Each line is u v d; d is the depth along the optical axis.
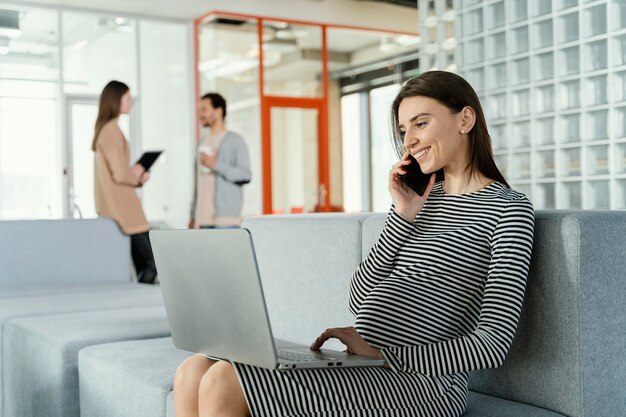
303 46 9.41
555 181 3.93
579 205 3.83
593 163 3.75
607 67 3.65
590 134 3.76
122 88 4.89
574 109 3.80
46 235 4.27
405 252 1.73
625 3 3.55
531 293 1.69
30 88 7.97
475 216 1.66
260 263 2.64
